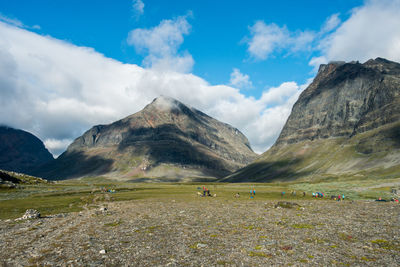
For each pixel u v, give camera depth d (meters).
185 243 22.08
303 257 17.58
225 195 82.25
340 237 22.69
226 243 21.84
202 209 45.34
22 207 51.12
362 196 78.19
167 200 64.56
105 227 29.92
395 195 76.81
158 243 22.22
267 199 69.50
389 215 33.59
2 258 18.88
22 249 21.23
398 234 23.02
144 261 17.45
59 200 64.62
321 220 31.23
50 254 19.55
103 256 18.66
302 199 71.31
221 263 16.78
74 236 25.53
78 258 18.23
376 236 22.61
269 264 16.41
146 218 35.97
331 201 60.84
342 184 143.62
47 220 36.28
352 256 17.50
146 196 76.94
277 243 21.31
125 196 76.88
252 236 24.11
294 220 31.83
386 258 16.88
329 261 16.62
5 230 29.62
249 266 16.12
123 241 23.11
